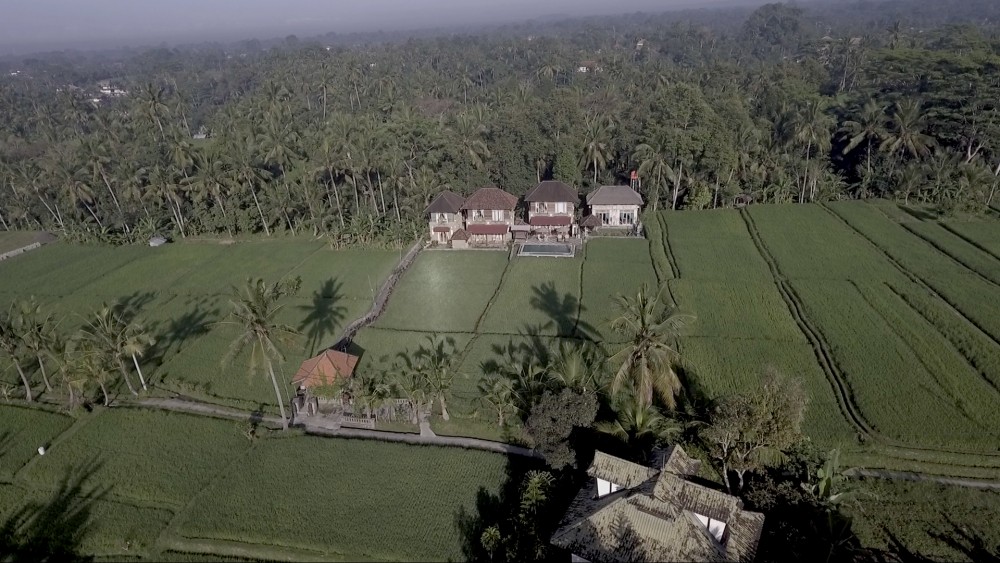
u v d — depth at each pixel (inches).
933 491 1451.8
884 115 4010.8
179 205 3927.2
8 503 1601.9
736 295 2529.5
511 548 1307.8
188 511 1526.8
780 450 1430.9
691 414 1673.2
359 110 6190.9
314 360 2010.3
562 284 2765.7
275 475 1637.6
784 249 2950.3
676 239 3191.4
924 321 2228.1
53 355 1963.6
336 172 3865.7
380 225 3499.0
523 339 2279.8
